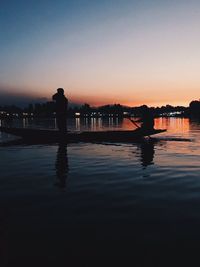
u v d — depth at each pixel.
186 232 3.44
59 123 14.46
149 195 5.01
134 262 2.78
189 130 24.03
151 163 8.08
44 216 3.99
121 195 5.01
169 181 6.00
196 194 5.05
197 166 7.60
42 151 10.68
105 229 3.54
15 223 3.73
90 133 14.70
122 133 14.59
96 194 5.08
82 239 3.26
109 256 2.90
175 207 4.36
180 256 2.88
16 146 12.30
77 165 7.83
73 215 4.02
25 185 5.70
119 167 7.53
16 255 2.91
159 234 3.39
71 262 2.79
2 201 4.68
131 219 3.87
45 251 2.99
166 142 13.63
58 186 5.64
